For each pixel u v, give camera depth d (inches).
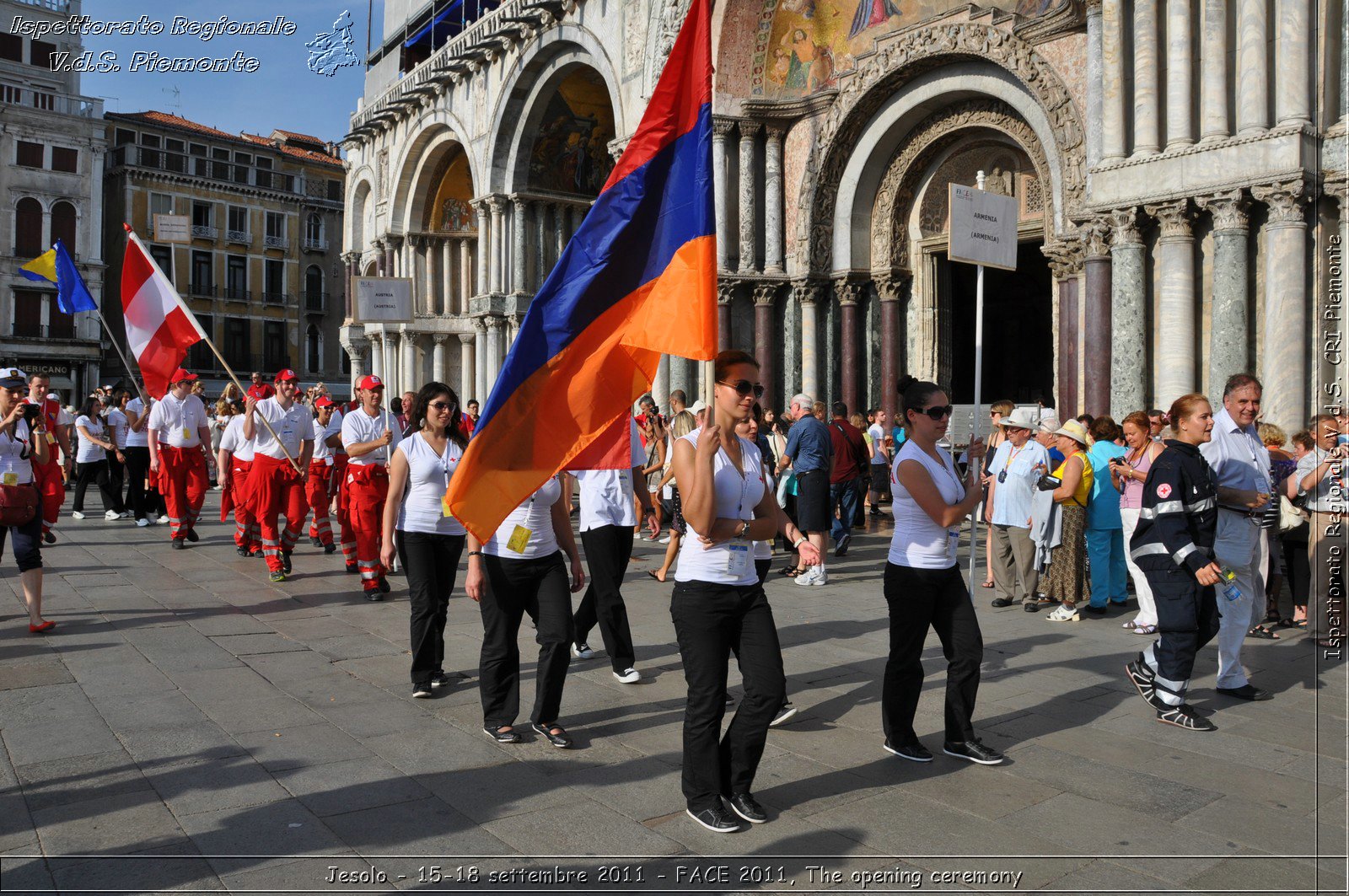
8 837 161.3
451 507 197.5
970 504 202.2
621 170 199.5
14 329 1844.2
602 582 263.4
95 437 652.7
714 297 186.1
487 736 217.6
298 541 550.3
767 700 170.6
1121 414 485.7
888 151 709.9
